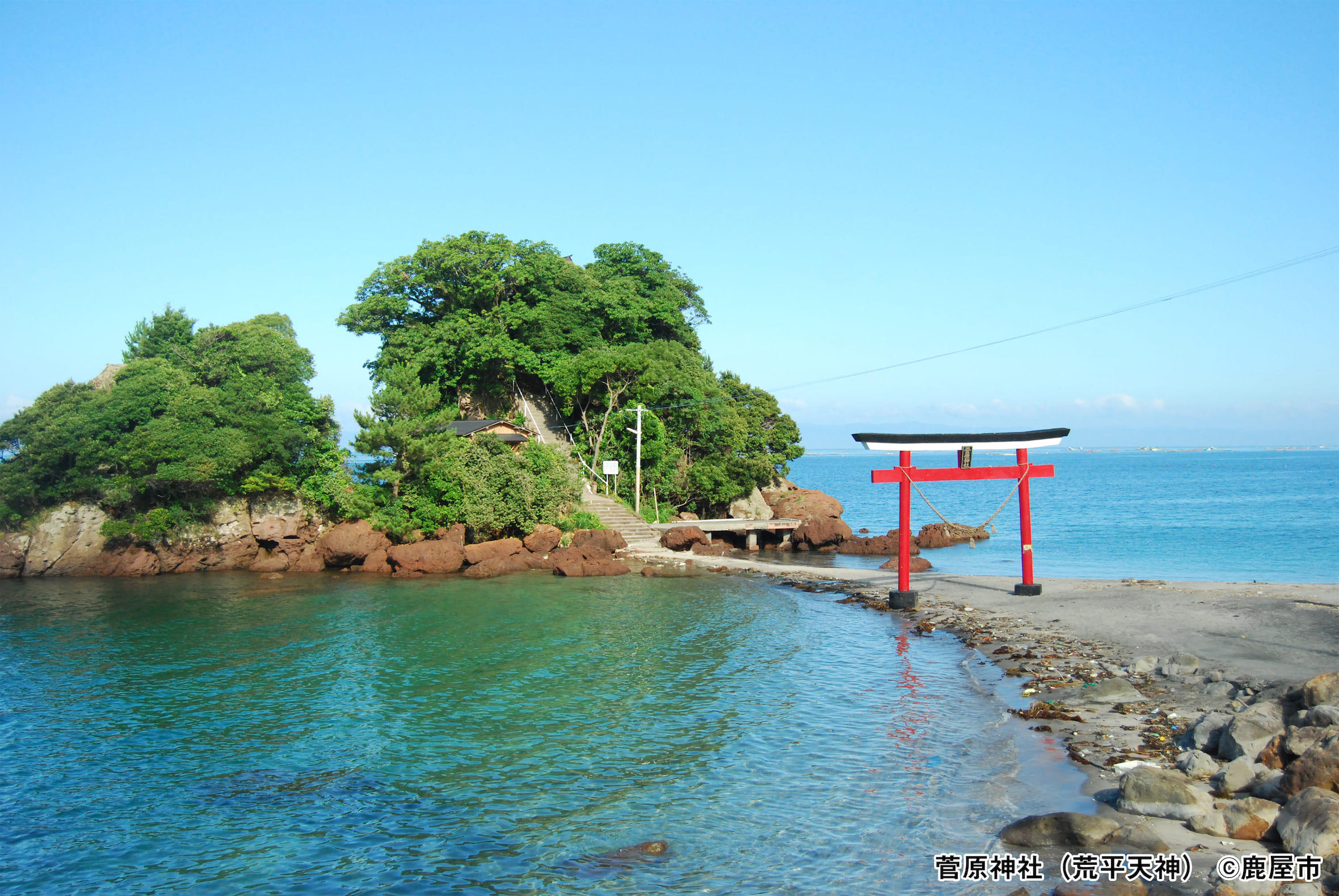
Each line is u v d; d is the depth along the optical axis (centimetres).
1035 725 1912
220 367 5462
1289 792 1320
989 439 3441
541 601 3834
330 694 2344
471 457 5194
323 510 5284
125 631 3247
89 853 1420
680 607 3659
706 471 6550
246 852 1406
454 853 1378
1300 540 6262
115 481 4794
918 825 1420
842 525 6194
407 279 6544
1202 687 2081
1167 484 16088
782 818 1474
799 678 2453
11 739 1995
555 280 7038
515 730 2003
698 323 8788
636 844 1392
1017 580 3941
